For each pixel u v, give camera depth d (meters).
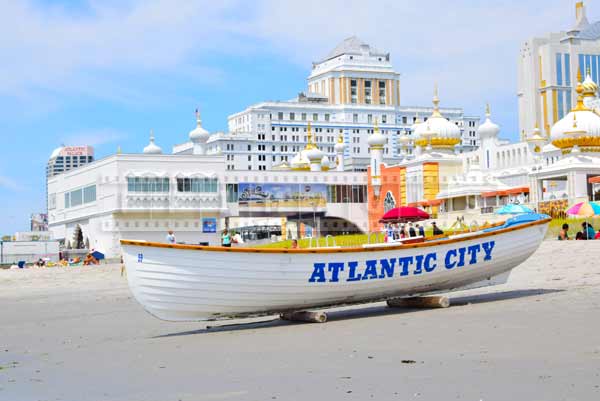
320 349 16.91
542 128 185.75
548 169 70.69
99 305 31.33
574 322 18.03
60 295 38.44
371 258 22.20
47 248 83.94
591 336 16.08
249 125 183.00
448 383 12.67
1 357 18.69
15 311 30.98
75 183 94.88
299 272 21.38
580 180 68.44
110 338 21.28
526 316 19.59
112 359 17.44
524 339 16.28
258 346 18.05
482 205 79.88
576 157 70.88
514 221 25.38
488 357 14.62
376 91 198.25
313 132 184.75
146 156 83.81
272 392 12.81
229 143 178.38
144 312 27.48
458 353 15.23
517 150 87.56
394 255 22.50
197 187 84.69
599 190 68.56
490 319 19.59
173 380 14.43
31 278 53.62
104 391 13.78
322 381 13.42
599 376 12.54
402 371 13.84
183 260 20.50
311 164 113.12
